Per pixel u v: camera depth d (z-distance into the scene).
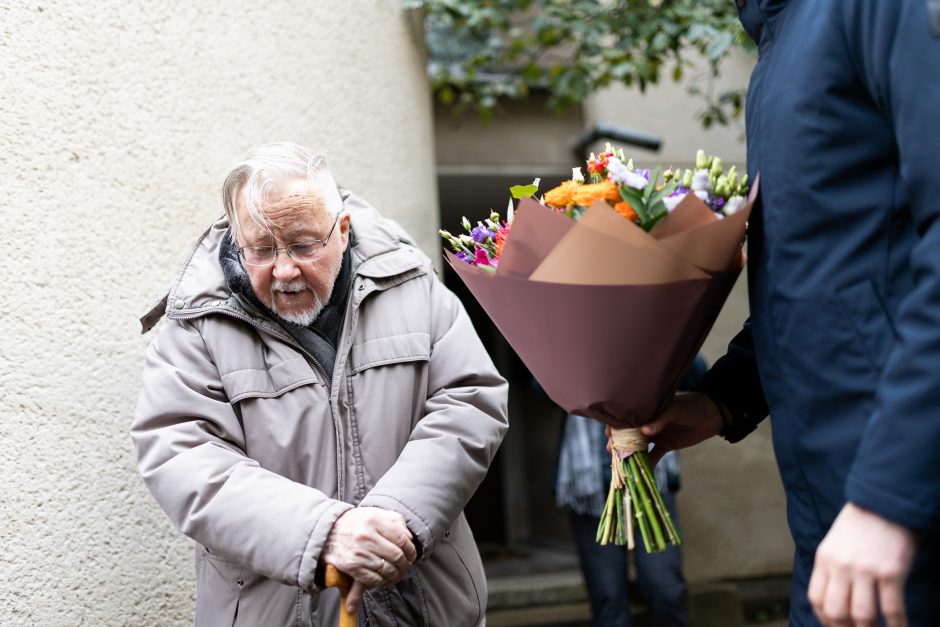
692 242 1.28
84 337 2.13
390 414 1.89
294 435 1.83
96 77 2.23
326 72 2.90
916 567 1.11
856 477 1.00
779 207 1.20
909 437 0.97
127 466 2.20
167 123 2.39
